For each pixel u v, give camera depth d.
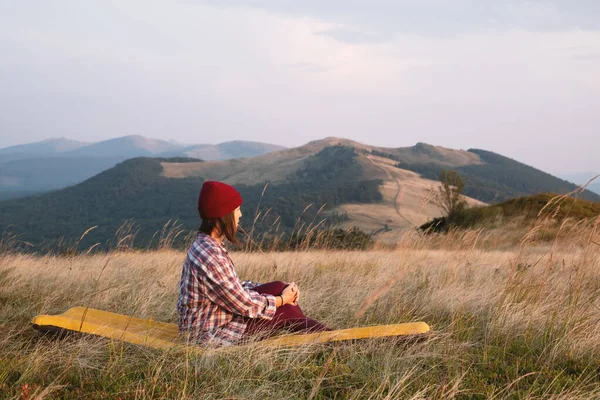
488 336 4.15
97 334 3.56
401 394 2.97
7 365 3.22
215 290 3.37
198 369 3.15
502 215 21.92
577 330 4.04
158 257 7.93
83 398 2.87
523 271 5.49
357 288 5.85
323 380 3.16
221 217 3.43
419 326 3.70
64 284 5.99
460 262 7.00
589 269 5.59
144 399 2.77
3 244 8.45
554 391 3.07
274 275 6.54
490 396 2.99
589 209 18.52
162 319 4.80
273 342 3.44
